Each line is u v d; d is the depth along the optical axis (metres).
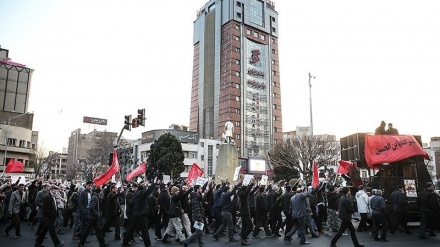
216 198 12.52
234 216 13.41
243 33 94.69
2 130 60.59
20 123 68.31
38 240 10.07
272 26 102.19
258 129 91.44
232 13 94.06
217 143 77.38
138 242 11.23
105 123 80.19
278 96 98.69
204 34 102.69
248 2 97.50
